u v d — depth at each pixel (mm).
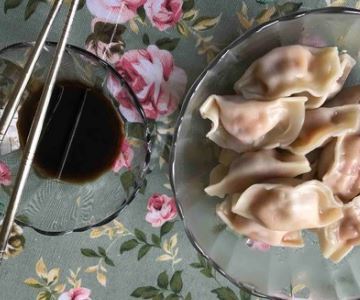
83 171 291
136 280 309
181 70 297
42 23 295
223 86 289
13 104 230
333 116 288
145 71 298
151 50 297
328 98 297
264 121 284
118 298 309
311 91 283
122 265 308
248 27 293
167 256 308
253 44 278
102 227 307
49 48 276
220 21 295
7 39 296
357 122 284
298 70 280
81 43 296
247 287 296
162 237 307
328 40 290
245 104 283
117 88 282
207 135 288
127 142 289
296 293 306
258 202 290
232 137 291
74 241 307
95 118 286
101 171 291
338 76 280
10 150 286
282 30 279
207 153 295
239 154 297
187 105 270
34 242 306
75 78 284
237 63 284
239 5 293
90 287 309
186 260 309
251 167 290
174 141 273
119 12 296
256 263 304
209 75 273
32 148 221
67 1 295
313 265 311
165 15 296
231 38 294
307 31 284
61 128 285
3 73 283
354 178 295
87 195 296
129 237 307
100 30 296
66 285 308
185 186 287
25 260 306
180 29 296
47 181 291
